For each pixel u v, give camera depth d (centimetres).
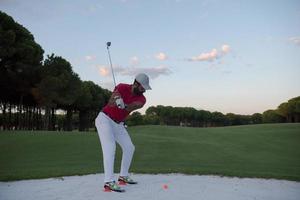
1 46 2984
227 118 9400
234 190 650
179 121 9044
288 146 1942
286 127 3216
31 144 1700
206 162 1228
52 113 5159
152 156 1367
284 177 800
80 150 1528
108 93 6369
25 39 3450
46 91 3475
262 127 3300
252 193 629
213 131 2967
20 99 3912
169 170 873
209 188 659
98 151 1509
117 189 605
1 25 3144
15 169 972
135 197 567
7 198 568
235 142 2095
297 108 7488
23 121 5012
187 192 615
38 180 741
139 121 7419
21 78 3434
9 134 2173
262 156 1496
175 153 1479
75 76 3869
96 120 635
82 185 672
